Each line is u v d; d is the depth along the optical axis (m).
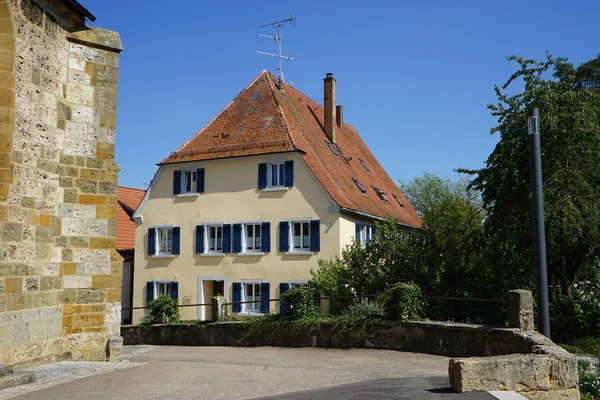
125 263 31.45
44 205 10.57
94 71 11.78
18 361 9.77
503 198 16.66
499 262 16.52
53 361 10.69
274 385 8.93
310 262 24.11
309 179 24.52
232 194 26.12
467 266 16.70
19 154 9.90
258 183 25.53
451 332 12.66
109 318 11.61
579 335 14.49
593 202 15.53
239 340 17.42
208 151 26.91
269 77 29.52
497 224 16.61
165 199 27.70
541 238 10.27
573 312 14.91
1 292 9.40
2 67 9.59
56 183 10.91
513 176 16.52
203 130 28.20
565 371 7.54
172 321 20.33
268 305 24.70
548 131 15.37
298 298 16.62
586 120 15.40
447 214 18.28
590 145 15.46
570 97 15.63
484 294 16.33
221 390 8.45
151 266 27.69
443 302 16.05
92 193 11.51
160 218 27.73
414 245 17.27
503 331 11.12
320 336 15.70
